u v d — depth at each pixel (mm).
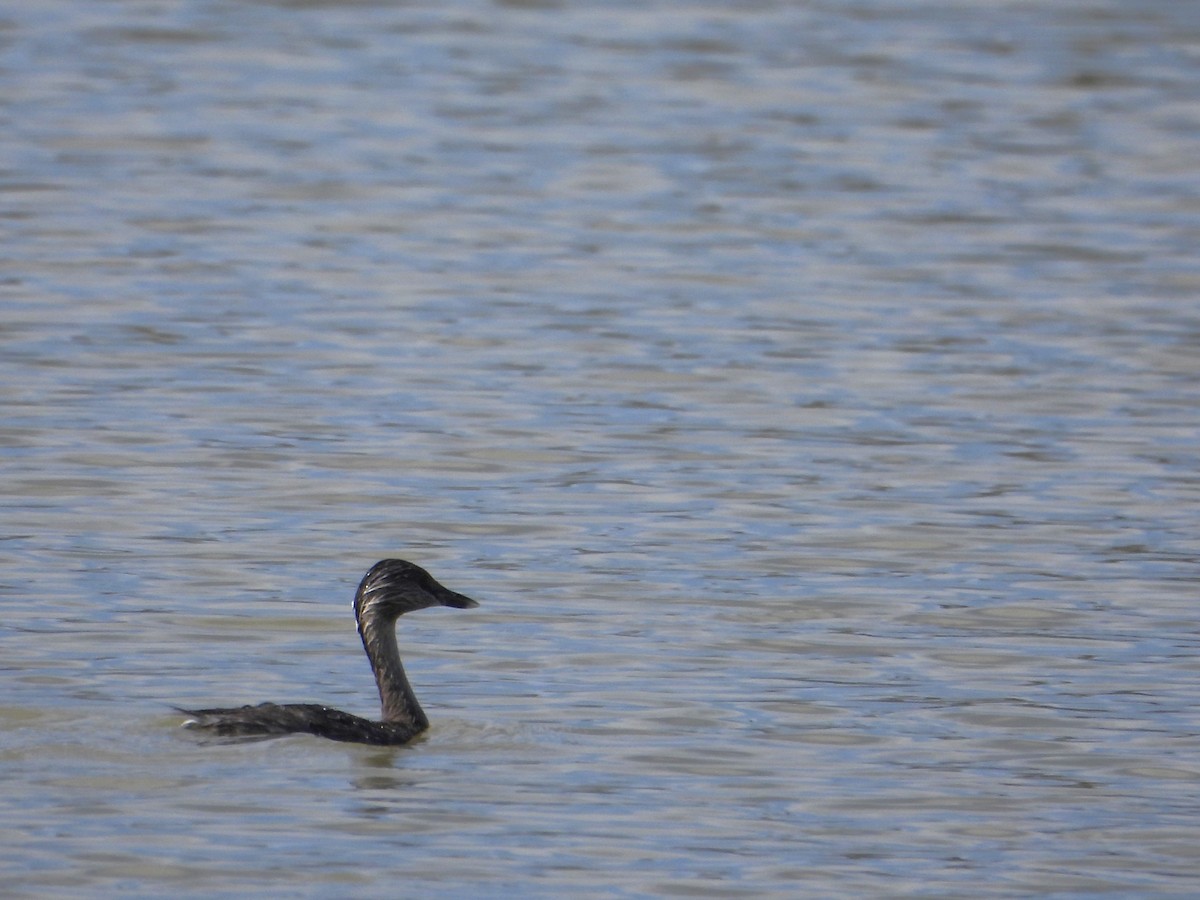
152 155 35000
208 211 31031
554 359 23312
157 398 21094
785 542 16859
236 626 14461
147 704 12609
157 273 27016
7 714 12016
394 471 18797
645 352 23688
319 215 31078
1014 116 39438
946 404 21531
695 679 13484
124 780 11008
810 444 20016
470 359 23234
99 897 9680
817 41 46750
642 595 15398
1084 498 18250
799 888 10148
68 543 16344
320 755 11508
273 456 19156
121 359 22672
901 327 24969
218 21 47844
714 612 15023
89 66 42438
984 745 12359
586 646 14172
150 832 10391
